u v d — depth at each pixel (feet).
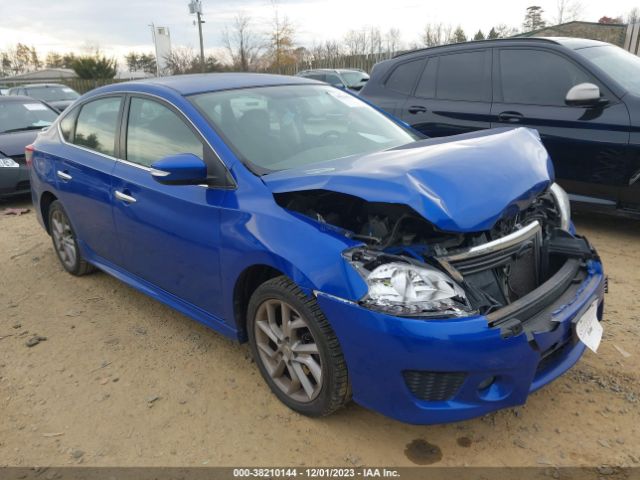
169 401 9.61
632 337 10.82
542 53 17.16
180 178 9.13
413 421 7.45
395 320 7.02
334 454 8.16
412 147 9.39
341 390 8.09
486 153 8.36
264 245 8.37
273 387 9.33
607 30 44.60
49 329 12.51
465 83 18.83
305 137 10.73
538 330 7.32
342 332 7.54
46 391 10.11
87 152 13.17
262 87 11.83
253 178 9.17
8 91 59.36
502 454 7.99
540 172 8.54
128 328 12.34
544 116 16.66
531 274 8.85
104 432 8.91
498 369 7.09
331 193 8.31
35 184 15.60
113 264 13.25
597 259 9.06
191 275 10.30
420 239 8.18
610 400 9.00
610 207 15.98
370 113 12.56
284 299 8.43
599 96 15.30
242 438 8.60
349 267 7.45
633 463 7.71
